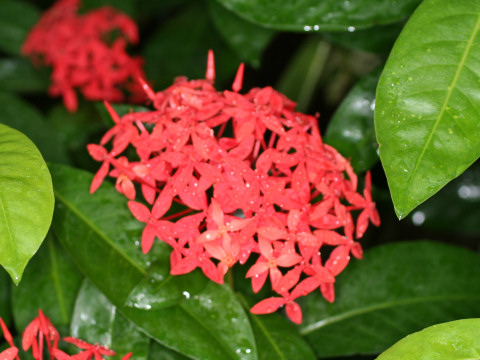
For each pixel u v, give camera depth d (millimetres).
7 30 799
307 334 547
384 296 552
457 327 452
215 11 671
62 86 719
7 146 464
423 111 459
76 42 696
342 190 495
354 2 541
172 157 474
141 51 860
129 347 510
